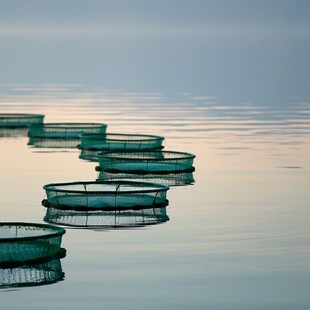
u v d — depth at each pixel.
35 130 69.88
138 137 65.00
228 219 41.69
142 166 53.41
